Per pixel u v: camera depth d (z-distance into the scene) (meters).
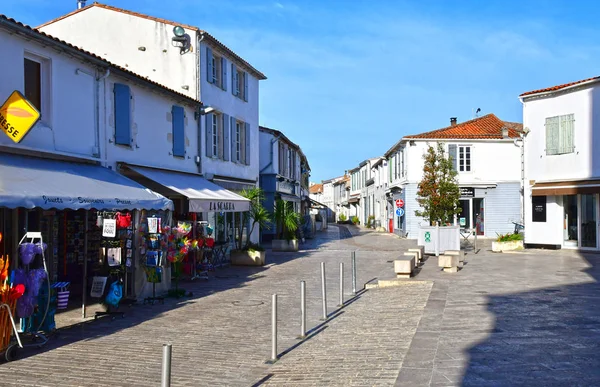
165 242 11.91
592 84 21.84
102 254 11.18
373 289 13.38
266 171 31.97
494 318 8.61
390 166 42.50
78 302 11.61
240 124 24.19
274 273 17.02
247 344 8.02
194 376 6.45
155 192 12.95
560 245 23.52
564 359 6.12
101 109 13.03
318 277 15.91
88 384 6.14
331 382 5.91
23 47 10.50
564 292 11.32
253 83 25.73
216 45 20.45
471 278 14.07
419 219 34.69
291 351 7.57
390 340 7.69
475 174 34.41
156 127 15.81
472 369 5.84
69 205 9.12
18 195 8.22
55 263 12.33
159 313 10.51
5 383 6.17
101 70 12.95
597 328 7.72
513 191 34.38
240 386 6.06
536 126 24.08
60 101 11.55
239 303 11.58
